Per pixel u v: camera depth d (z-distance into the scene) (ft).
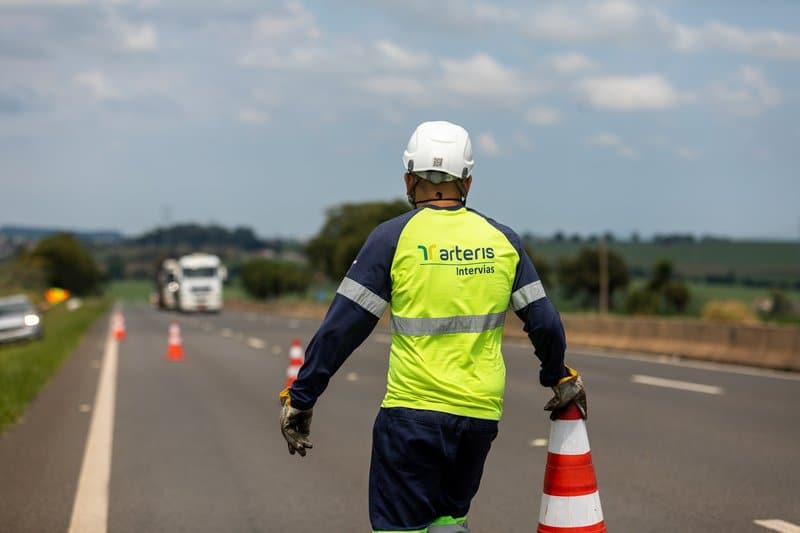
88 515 68.18
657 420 108.17
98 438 103.09
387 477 32.68
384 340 278.26
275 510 69.05
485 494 72.69
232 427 110.42
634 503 68.54
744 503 68.18
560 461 36.37
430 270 32.58
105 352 247.29
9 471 84.89
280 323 456.86
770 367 170.60
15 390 148.66
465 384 32.35
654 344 210.59
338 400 132.16
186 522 65.98
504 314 33.73
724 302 412.57
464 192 34.58
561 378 35.42
